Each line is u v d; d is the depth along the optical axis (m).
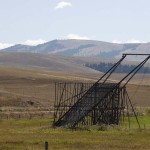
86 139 88.00
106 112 136.38
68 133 103.38
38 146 74.25
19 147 72.62
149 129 114.25
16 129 117.56
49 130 112.88
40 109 195.25
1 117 169.62
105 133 103.31
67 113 130.62
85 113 126.62
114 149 71.94
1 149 70.31
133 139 88.88
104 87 135.50
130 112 182.12
